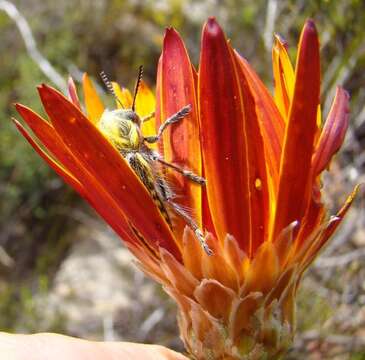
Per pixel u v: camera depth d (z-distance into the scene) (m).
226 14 0.35
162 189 0.08
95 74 0.46
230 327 0.08
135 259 0.10
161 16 0.43
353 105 0.26
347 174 0.24
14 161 0.42
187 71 0.08
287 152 0.08
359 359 0.23
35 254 0.41
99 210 0.09
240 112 0.07
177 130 0.08
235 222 0.08
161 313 0.29
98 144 0.08
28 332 0.33
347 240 0.24
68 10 0.46
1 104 0.41
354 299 0.24
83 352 0.12
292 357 0.24
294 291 0.09
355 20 0.23
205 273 0.08
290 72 0.08
